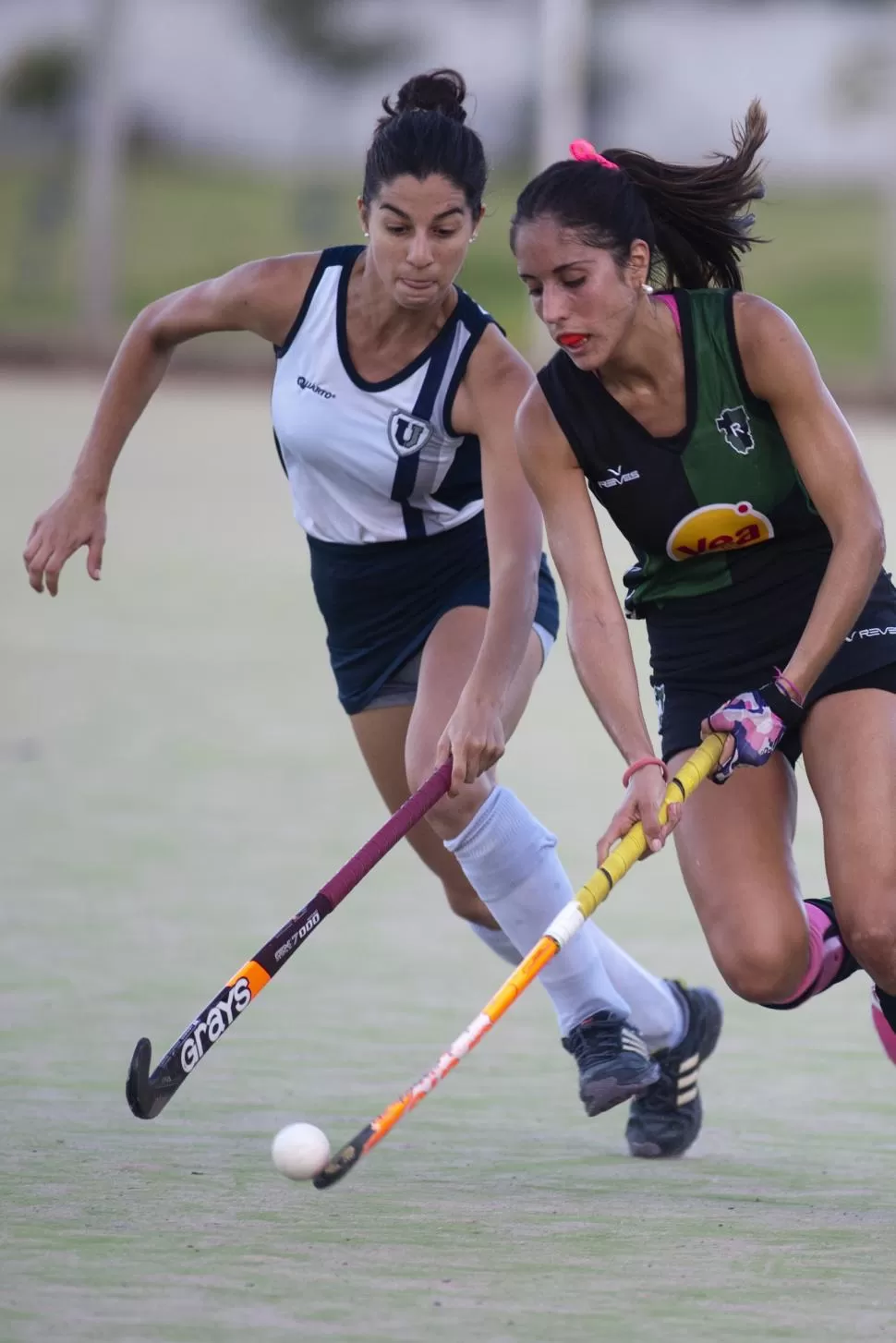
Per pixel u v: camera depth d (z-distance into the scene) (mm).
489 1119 15570
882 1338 10555
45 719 31625
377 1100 15711
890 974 13320
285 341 15883
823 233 146000
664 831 12930
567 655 41312
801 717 13547
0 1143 14156
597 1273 11664
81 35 164750
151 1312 10766
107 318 118375
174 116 171250
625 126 167625
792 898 13758
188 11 170000
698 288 13977
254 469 70625
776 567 14250
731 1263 11906
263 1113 15219
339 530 16281
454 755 14344
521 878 15281
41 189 157500
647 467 13711
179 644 39000
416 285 14641
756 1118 15688
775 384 13320
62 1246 11906
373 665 16641
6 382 96062
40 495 57656
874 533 13312
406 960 20094
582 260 12875
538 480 14109
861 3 162125
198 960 19391
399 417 15586
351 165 170625
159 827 24906
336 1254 11922
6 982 18516
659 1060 14945
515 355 15586
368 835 24812
